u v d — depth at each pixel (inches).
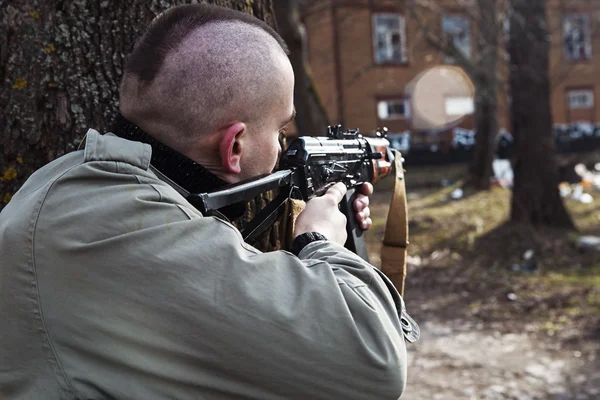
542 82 410.0
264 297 40.4
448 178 768.3
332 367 40.2
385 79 794.8
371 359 40.8
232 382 40.4
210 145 46.0
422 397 177.6
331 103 783.1
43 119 67.9
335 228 51.4
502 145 794.8
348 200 63.3
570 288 287.6
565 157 871.7
